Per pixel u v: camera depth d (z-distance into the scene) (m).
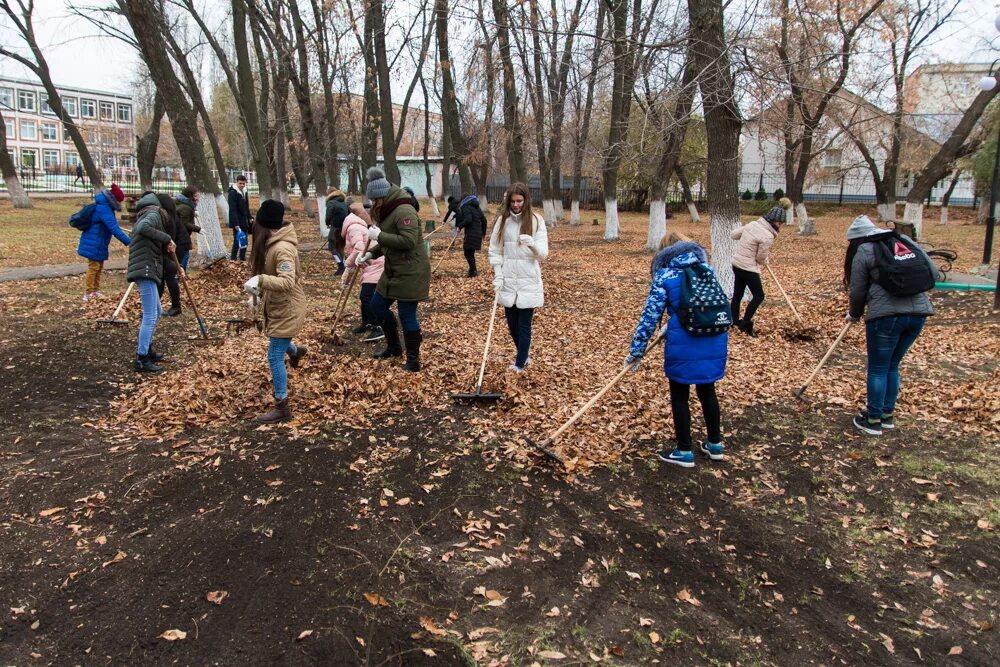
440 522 3.87
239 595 3.19
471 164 25.47
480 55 17.77
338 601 3.17
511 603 3.23
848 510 4.16
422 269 6.14
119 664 2.78
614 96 18.59
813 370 6.43
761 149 14.68
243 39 18.06
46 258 13.58
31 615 3.03
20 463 4.40
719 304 4.38
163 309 8.73
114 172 48.25
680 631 3.10
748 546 3.78
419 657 2.86
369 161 24.64
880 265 4.98
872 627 3.17
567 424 4.58
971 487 4.39
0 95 61.97
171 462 4.45
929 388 6.29
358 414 5.31
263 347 7.13
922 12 17.47
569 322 9.22
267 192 19.33
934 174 14.94
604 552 3.66
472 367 6.53
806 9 14.77
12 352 6.65
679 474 4.55
